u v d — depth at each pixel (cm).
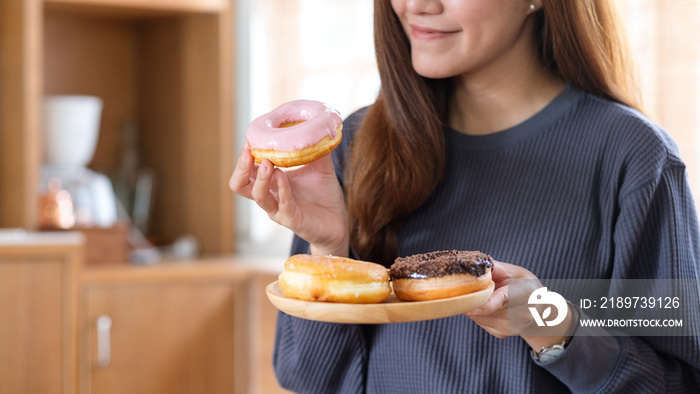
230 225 285
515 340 114
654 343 114
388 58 120
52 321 229
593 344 108
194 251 280
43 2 263
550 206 116
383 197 120
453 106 125
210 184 286
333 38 256
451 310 92
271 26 277
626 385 110
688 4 176
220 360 254
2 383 224
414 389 118
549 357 108
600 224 116
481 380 115
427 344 117
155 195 308
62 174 271
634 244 113
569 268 114
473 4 110
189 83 289
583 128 118
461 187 121
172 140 299
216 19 280
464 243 118
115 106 310
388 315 91
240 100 290
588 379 108
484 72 121
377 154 120
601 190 116
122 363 243
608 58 124
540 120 120
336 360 123
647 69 183
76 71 301
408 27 115
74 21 299
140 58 312
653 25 181
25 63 246
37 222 252
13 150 251
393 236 121
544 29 121
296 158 100
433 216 121
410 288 96
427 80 121
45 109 261
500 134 121
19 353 225
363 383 124
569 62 120
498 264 104
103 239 255
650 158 114
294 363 126
